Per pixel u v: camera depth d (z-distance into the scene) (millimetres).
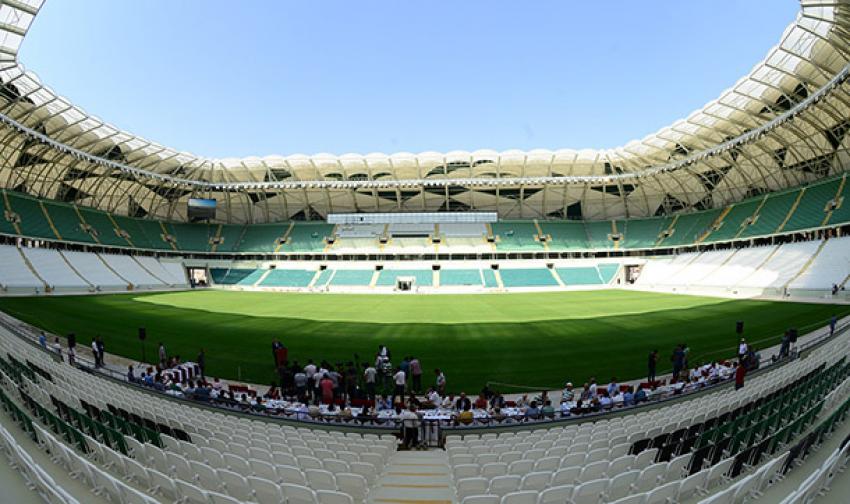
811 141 48750
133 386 14672
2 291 42781
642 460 7164
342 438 10000
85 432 9055
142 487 6512
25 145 50156
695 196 68938
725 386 13945
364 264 71062
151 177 63000
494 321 31438
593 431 9664
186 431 9383
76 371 15445
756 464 7152
